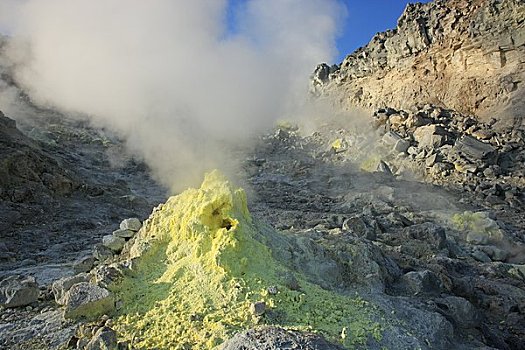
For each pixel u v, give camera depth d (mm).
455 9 38594
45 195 16734
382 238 13102
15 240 12625
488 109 33719
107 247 8758
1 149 17812
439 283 8953
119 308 6004
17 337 5645
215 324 5238
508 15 34250
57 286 6844
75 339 5426
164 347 5031
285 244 7590
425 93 38500
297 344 4406
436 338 6320
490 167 26188
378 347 5430
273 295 5801
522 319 9461
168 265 6781
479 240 16047
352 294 7023
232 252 6340
